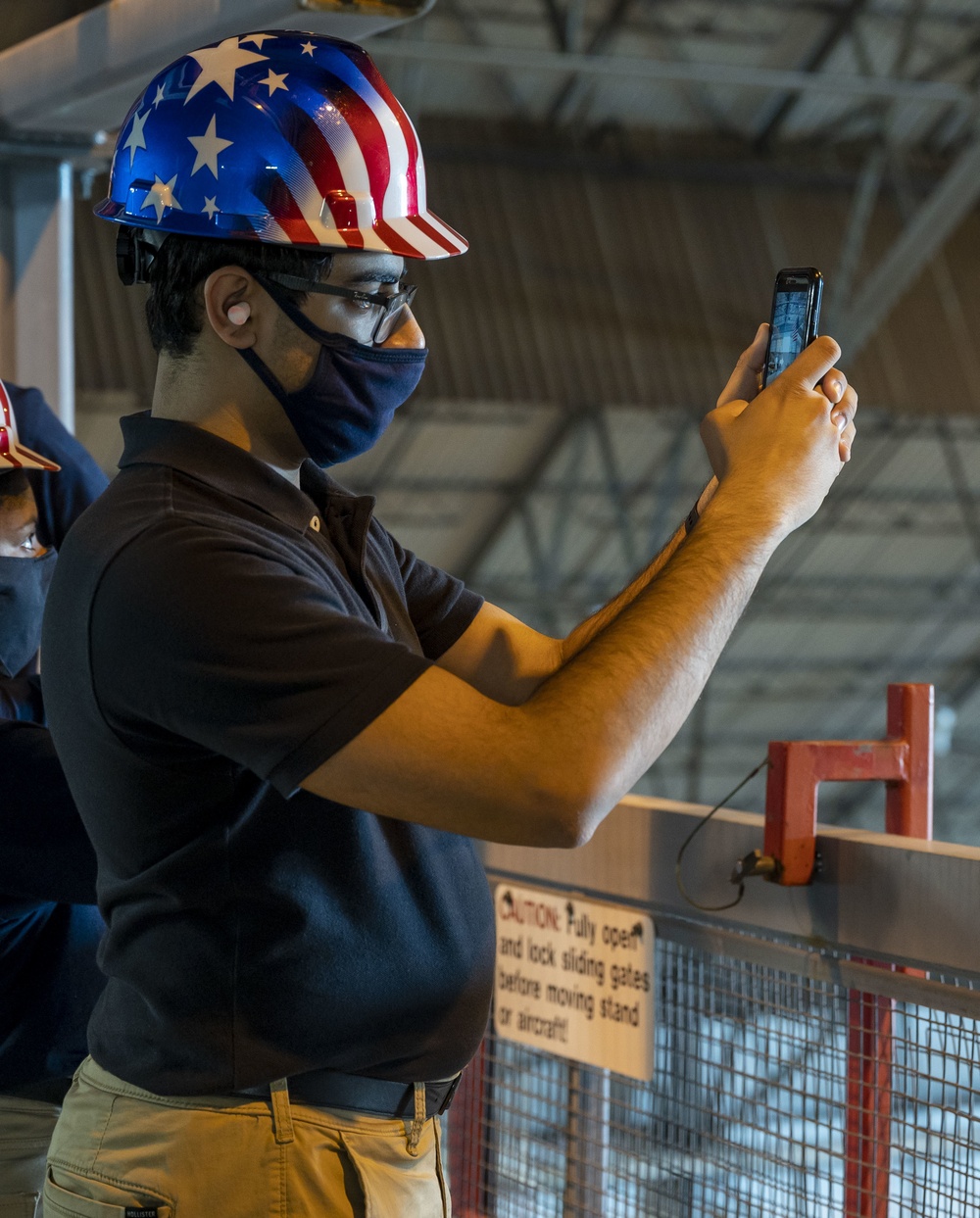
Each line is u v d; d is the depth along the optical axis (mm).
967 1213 1538
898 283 14000
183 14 2008
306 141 1283
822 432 1355
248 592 1177
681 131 16250
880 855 1614
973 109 15094
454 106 15398
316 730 1138
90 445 14188
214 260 1292
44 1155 1871
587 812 1137
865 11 15086
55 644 1293
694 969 1889
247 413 1346
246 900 1266
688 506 17141
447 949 1352
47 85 2428
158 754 1251
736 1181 1826
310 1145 1288
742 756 19938
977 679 20359
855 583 18719
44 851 1639
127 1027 1340
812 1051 1734
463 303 14969
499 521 16875
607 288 15477
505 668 1613
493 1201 2215
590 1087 2041
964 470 17828
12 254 2881
